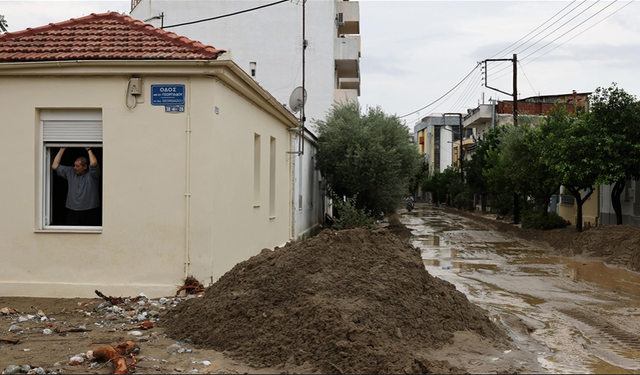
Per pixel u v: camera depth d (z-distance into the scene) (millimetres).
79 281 9828
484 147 43500
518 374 5934
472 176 44125
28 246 9891
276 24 35531
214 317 7074
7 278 9914
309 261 7902
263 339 6434
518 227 29703
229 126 10766
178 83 9727
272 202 16500
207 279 9695
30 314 8570
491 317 9078
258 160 14070
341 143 26641
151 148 9773
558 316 9406
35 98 9875
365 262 8141
